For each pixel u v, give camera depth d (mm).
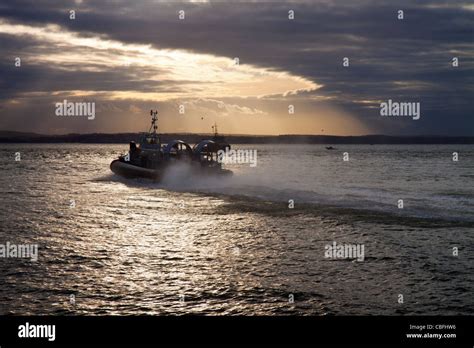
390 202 29562
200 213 27422
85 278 15234
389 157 131500
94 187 42344
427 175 56406
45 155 142125
